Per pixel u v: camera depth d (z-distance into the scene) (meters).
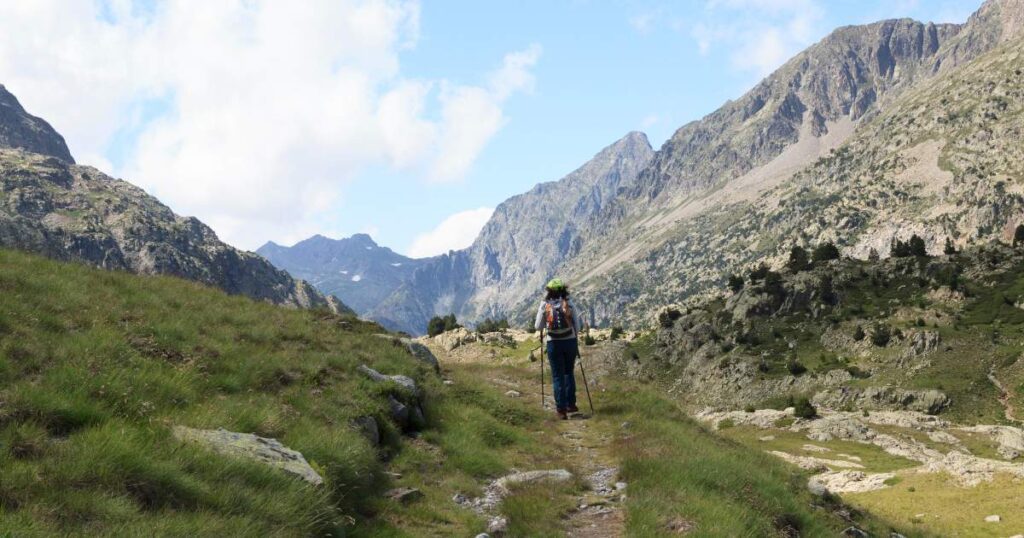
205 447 8.27
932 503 53.69
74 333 11.86
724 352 186.50
